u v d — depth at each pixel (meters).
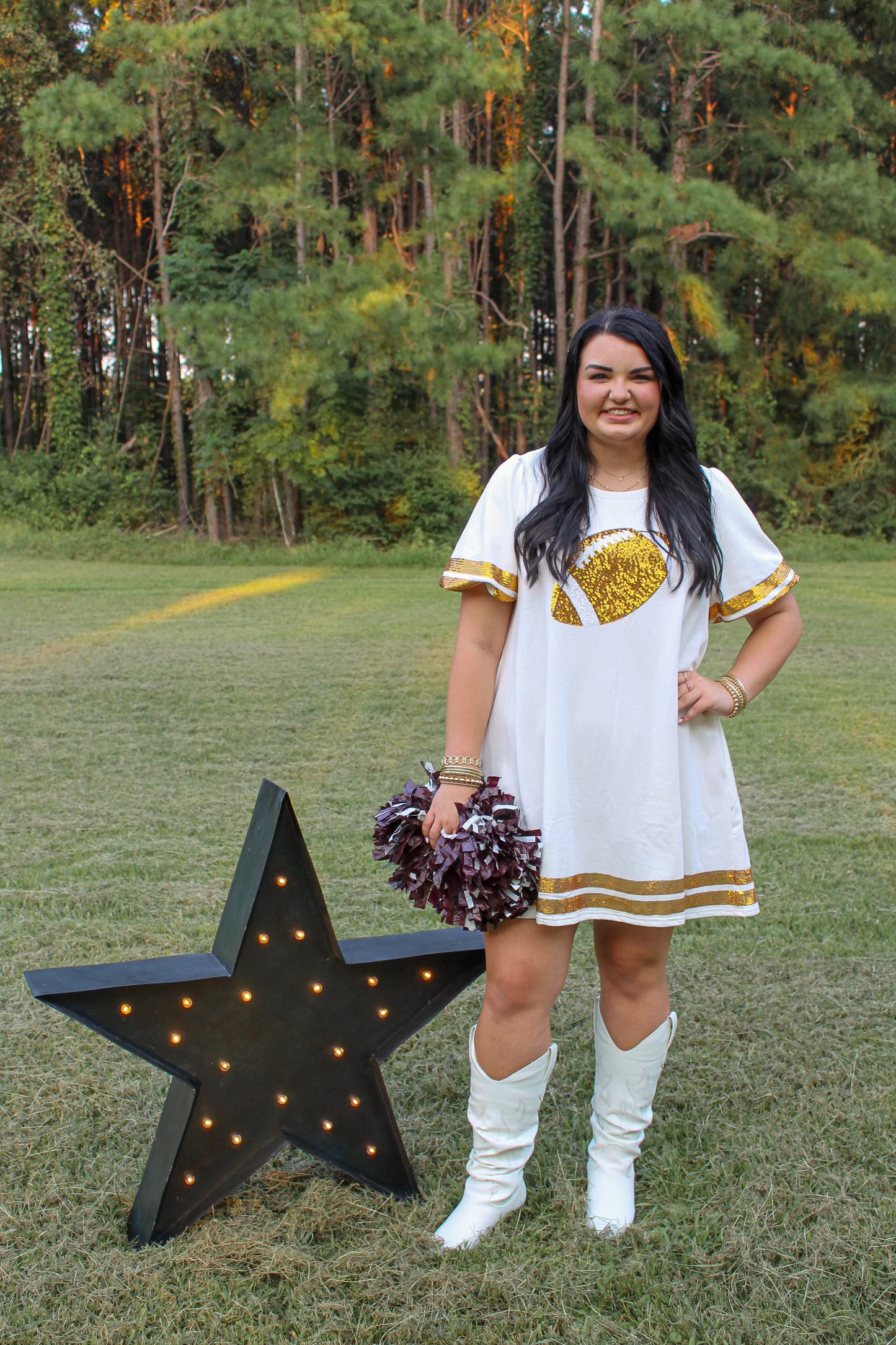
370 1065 2.06
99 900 3.54
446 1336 1.73
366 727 5.97
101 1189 2.12
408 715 6.27
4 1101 2.41
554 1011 2.88
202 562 18.22
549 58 23.44
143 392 24.56
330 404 19.80
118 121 18.61
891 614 11.40
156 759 5.29
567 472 1.82
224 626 9.98
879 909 3.52
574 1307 1.81
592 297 26.59
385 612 11.27
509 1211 2.04
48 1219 2.02
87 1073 2.52
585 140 19.55
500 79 18.88
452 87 18.66
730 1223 2.02
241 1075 1.98
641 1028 2.00
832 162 22.53
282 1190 2.13
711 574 1.82
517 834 1.76
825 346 24.77
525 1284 1.85
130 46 19.12
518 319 23.88
